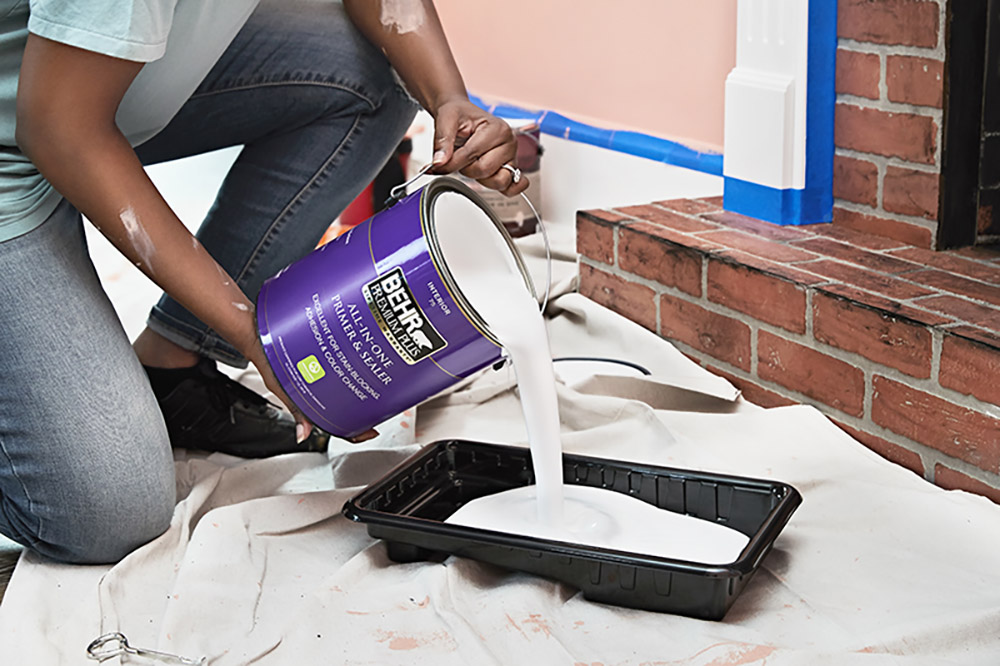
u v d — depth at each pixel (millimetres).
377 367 1153
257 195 1483
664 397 1642
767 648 976
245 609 1119
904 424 1378
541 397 1170
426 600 1100
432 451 1332
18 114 1048
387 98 1470
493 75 2756
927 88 1553
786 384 1569
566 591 1126
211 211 1513
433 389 1185
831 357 1473
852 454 1401
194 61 1215
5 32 1097
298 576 1193
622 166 2322
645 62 2193
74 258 1233
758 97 1769
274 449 1560
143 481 1220
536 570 1119
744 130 1819
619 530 1163
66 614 1136
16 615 1115
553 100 2535
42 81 1018
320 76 1431
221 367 1884
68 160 1062
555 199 2566
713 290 1671
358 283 1132
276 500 1302
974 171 1578
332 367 1161
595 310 1896
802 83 1707
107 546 1222
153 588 1181
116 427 1204
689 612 1060
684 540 1138
